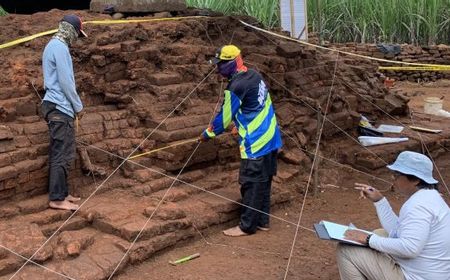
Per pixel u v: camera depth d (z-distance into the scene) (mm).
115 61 6543
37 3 10109
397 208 6805
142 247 5012
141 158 6160
